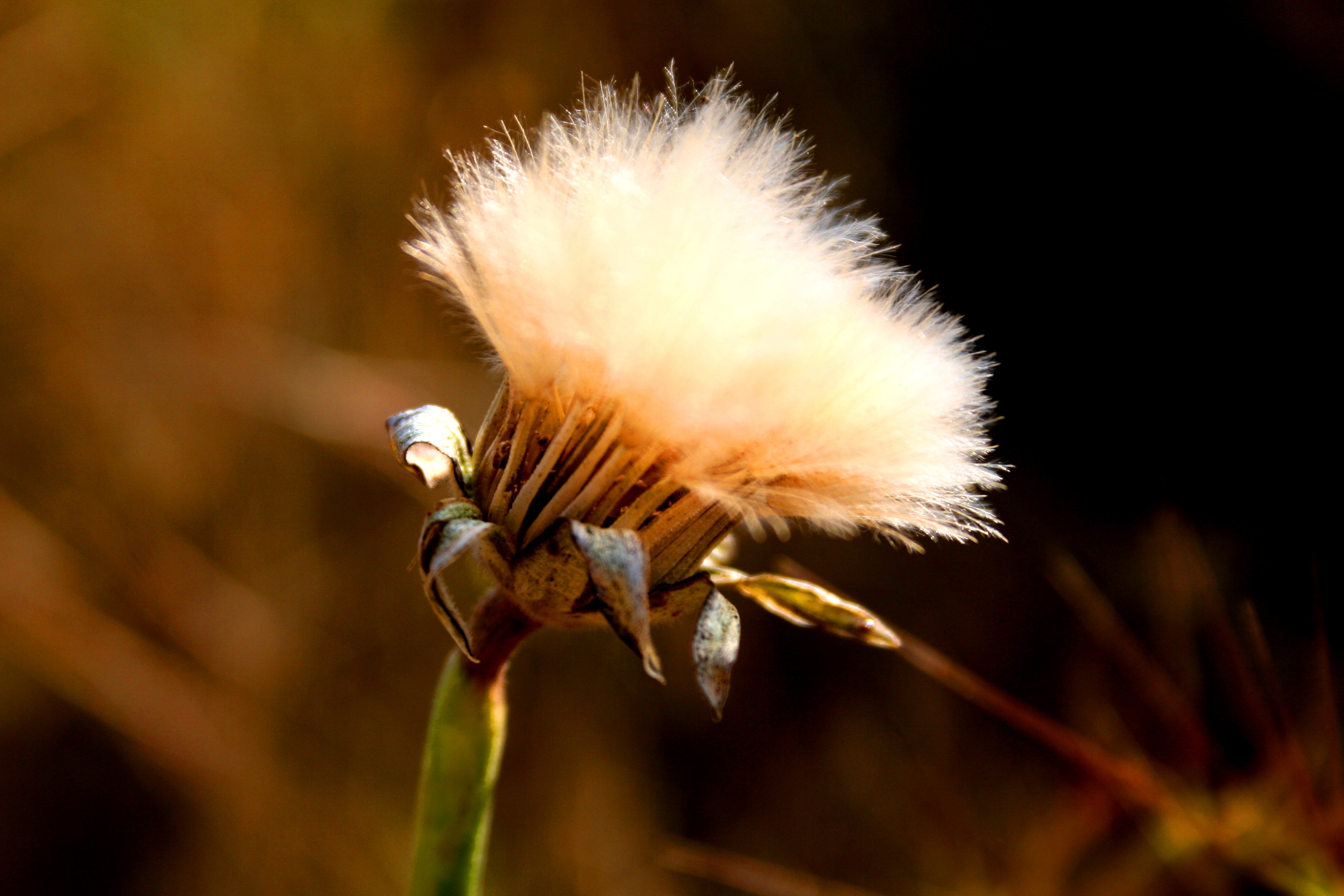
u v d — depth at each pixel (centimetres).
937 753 36
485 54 37
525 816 36
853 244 19
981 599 39
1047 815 32
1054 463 40
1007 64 42
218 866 34
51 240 37
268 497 36
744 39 38
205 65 37
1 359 36
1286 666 32
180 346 36
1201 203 40
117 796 35
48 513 35
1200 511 36
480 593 36
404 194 37
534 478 19
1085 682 31
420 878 19
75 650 33
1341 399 36
